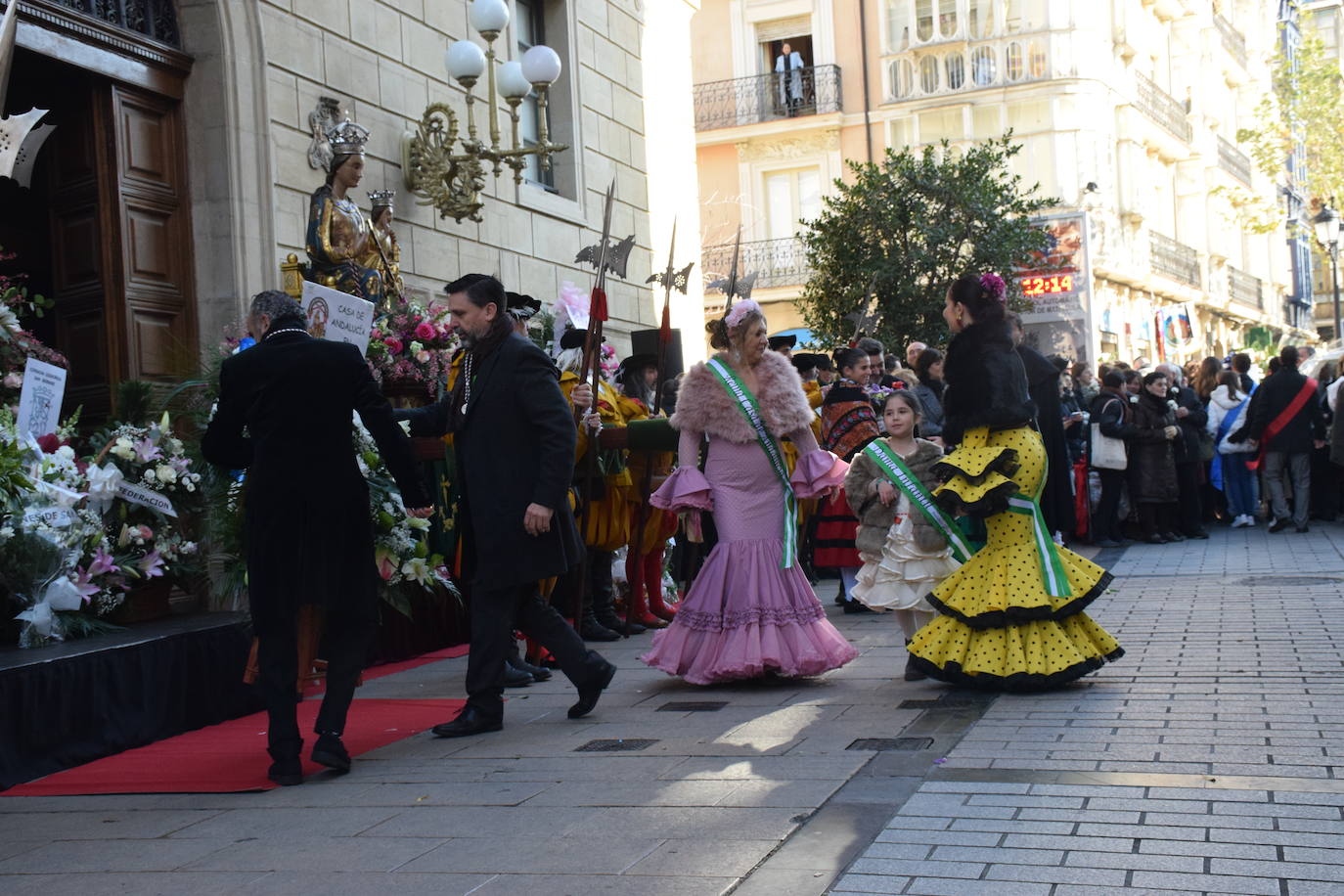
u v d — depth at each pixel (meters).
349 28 9.88
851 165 19.72
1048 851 3.67
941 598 6.09
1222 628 7.43
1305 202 53.56
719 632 6.46
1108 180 29.50
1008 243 18.77
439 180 10.45
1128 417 13.42
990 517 6.02
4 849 4.30
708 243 30.19
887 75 29.11
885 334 18.70
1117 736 4.96
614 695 6.44
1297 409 13.67
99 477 6.31
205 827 4.44
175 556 6.69
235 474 6.68
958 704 5.71
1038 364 8.56
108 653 5.64
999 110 28.34
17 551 5.70
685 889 3.54
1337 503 15.10
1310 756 4.54
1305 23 53.66
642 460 8.32
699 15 30.52
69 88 8.24
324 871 3.88
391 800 4.64
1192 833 3.76
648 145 15.08
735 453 6.53
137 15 8.43
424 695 6.73
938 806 4.16
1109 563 11.59
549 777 4.84
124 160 8.26
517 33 12.82
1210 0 39.12
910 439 6.62
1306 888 3.31
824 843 3.86
